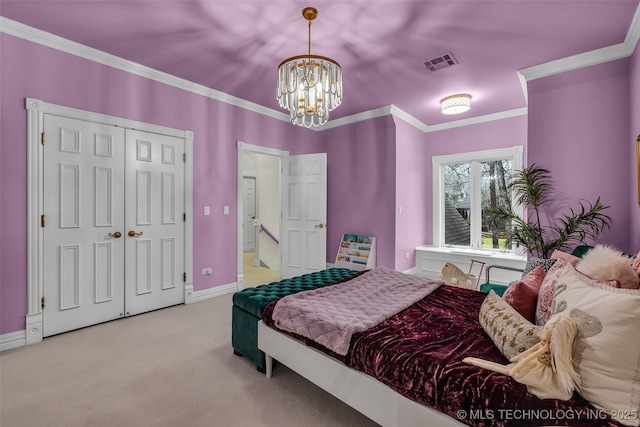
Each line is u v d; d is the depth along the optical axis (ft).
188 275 11.27
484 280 13.62
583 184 9.03
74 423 4.99
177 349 7.65
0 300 7.48
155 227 10.41
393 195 14.30
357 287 7.27
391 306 5.94
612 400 2.86
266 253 18.53
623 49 8.16
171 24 7.66
